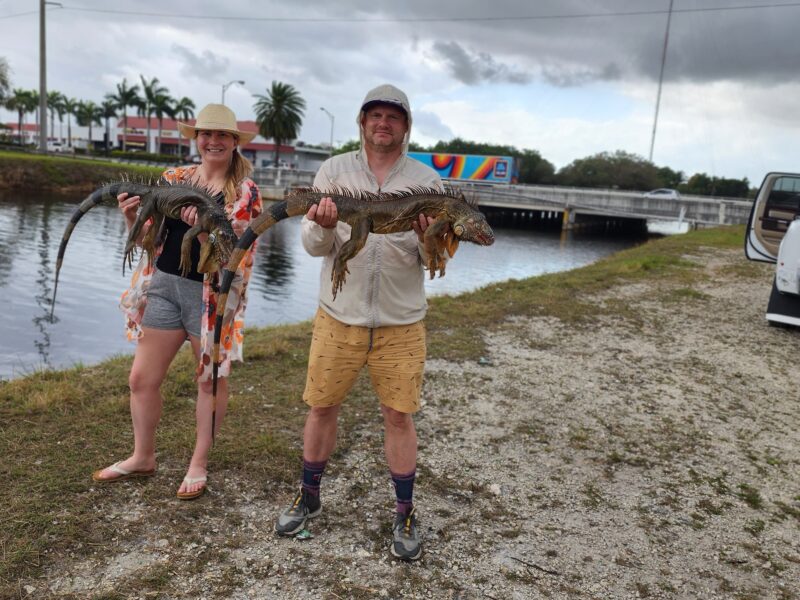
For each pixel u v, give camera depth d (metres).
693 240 27.59
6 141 83.94
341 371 3.48
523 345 8.44
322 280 3.56
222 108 3.87
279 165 84.56
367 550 3.58
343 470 4.47
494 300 11.36
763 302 12.95
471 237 3.19
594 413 6.07
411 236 3.38
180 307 3.83
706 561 3.75
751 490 4.69
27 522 3.44
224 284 3.35
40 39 54.72
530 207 54.09
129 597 3.01
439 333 8.66
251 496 4.02
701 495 4.57
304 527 3.69
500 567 3.54
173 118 94.88
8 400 5.01
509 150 113.38
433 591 3.28
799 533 4.13
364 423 5.30
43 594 2.98
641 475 4.83
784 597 3.45
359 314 3.36
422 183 3.52
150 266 3.90
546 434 5.47
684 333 9.87
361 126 3.46
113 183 4.07
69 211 35.06
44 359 9.95
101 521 3.57
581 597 3.34
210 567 3.30
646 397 6.66
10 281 16.17
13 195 41.69
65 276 17.36
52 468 4.04
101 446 4.38
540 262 31.61
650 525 4.11
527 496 4.38
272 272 21.97
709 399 6.74
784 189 11.20
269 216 3.31
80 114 122.62
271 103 80.56
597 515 4.20
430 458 4.82
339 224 3.45
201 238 3.67
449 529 3.88
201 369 3.79
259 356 6.82
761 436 5.78
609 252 39.31
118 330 12.30
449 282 22.53
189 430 4.73
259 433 4.86
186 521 3.67
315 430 3.61
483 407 5.98
